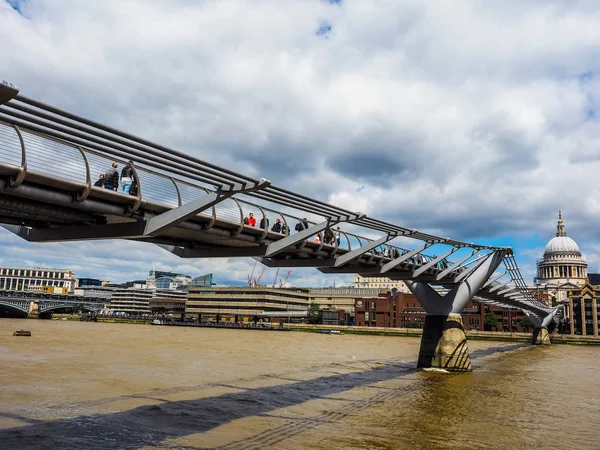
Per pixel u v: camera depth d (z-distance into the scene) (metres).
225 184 17.72
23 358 44.12
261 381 35.91
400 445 20.03
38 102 11.60
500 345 98.31
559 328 145.88
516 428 23.66
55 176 15.17
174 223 18.19
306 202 21.41
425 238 34.09
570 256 186.75
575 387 37.94
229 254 25.42
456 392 33.69
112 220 19.23
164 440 19.84
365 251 29.73
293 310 191.25
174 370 39.94
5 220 18.94
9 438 19.20
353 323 167.12
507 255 47.12
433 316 47.19
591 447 20.73
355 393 32.16
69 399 26.69
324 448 19.28
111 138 13.66
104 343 65.88
